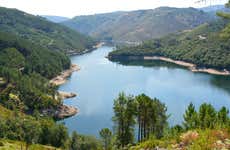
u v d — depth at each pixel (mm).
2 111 146000
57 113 161000
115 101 78250
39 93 179250
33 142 107688
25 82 193125
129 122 77438
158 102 81062
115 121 79188
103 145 92688
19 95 179875
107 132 89438
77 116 158750
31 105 171000
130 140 78062
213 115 62844
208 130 25719
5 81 198750
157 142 26969
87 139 104688
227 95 193125
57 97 183000
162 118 80625
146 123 78062
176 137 25969
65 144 108125
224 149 21562
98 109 168000
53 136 115812
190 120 62281
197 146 22375
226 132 24781
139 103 76750
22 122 121375
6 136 113125
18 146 98750
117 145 79375
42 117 153125
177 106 165875
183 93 199000
